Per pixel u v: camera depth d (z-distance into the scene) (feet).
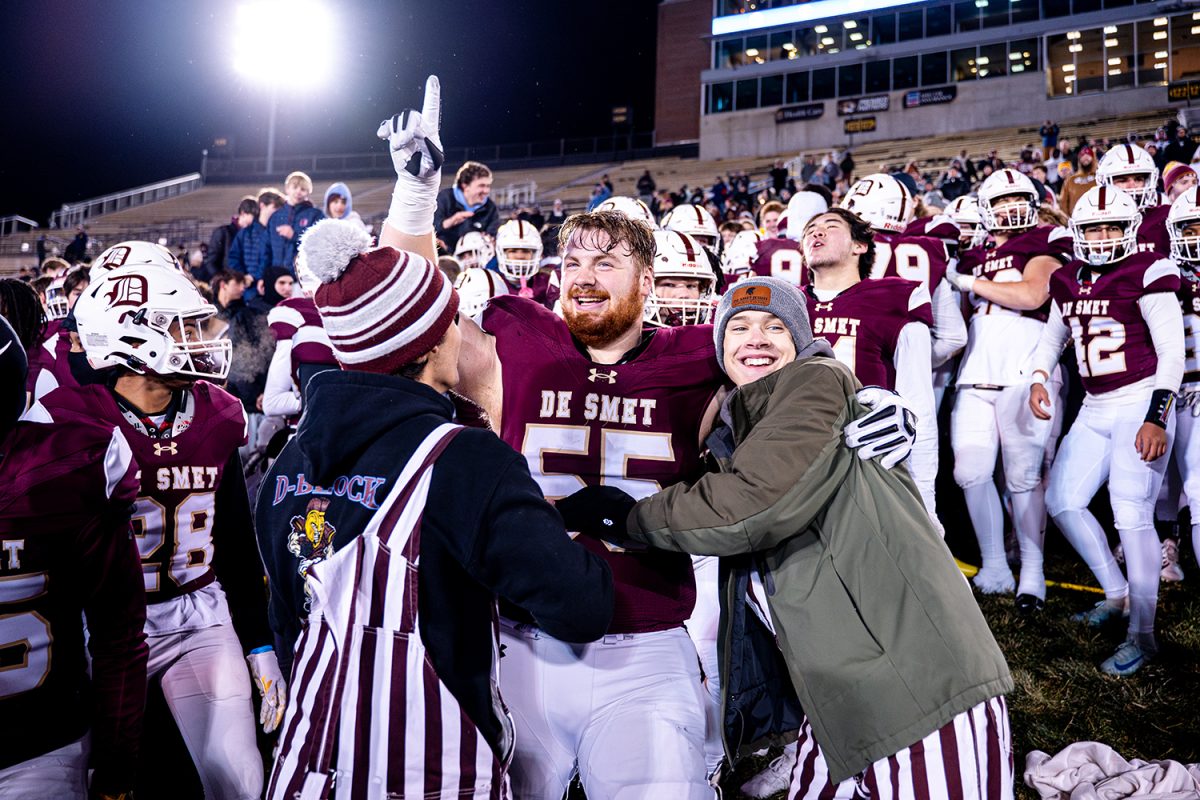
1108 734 10.62
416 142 6.74
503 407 7.46
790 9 114.73
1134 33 99.76
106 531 5.85
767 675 7.23
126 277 7.58
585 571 5.07
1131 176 16.80
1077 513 13.35
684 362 7.40
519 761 6.53
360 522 4.98
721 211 57.62
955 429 15.66
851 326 12.00
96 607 5.93
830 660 6.35
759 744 7.32
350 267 5.20
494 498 4.94
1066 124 97.71
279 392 13.48
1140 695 11.44
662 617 6.77
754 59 117.60
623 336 7.41
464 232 23.02
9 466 5.47
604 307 7.22
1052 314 14.19
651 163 117.91
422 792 4.87
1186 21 97.09
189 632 8.21
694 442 7.41
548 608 4.99
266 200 27.09
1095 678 11.94
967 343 15.58
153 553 8.06
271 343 17.78
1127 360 12.82
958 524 19.17
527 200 106.22
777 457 6.22
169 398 8.13
